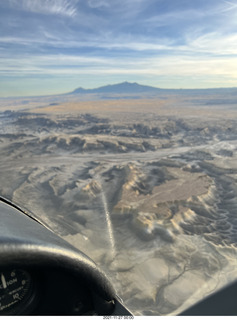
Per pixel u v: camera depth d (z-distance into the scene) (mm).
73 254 2217
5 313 2045
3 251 1777
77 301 2248
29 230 2387
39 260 1965
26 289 2086
